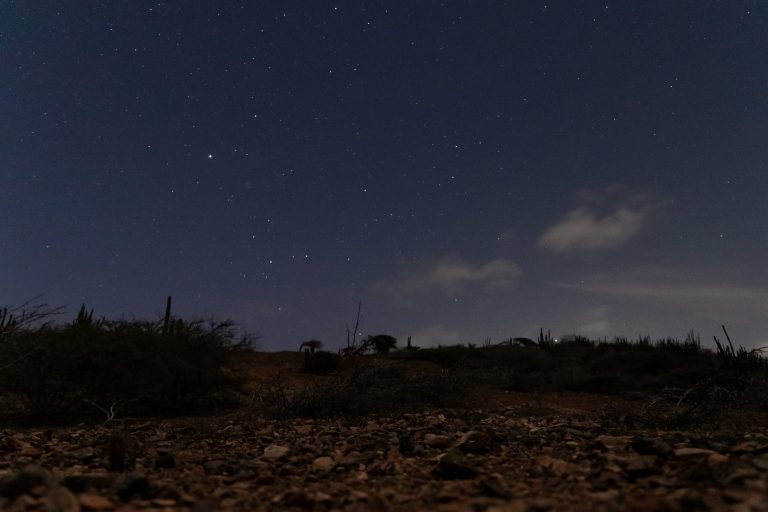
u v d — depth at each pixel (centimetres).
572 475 446
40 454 620
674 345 2581
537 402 1423
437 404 1306
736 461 432
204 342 1355
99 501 362
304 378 1741
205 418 1107
